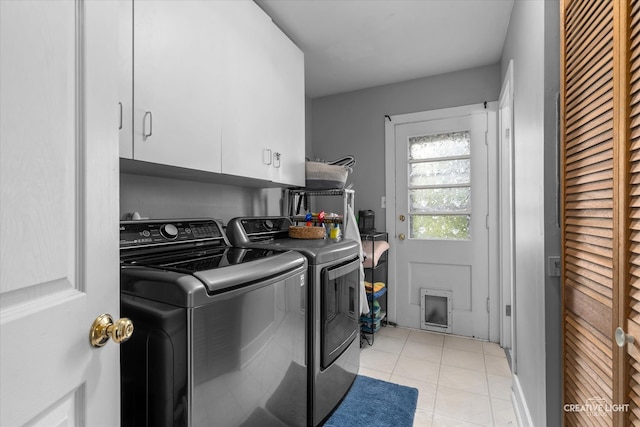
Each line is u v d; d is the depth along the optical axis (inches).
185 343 35.9
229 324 40.8
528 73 58.9
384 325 118.7
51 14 19.8
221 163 60.2
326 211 129.6
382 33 85.6
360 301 83.0
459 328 108.7
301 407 56.3
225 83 61.2
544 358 47.0
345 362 71.4
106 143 24.3
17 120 17.6
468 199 108.3
